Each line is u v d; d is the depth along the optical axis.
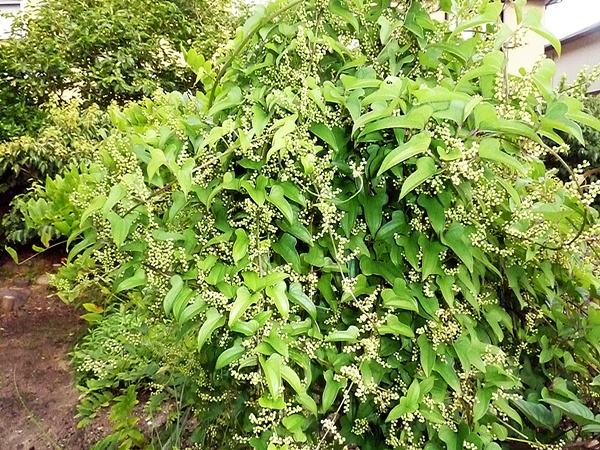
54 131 2.98
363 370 0.65
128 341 1.30
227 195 0.72
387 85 0.57
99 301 1.59
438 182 0.61
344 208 0.69
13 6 4.24
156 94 1.08
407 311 0.71
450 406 0.69
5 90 3.21
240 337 0.63
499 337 0.75
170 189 0.69
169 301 0.64
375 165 0.65
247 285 0.60
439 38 0.76
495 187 0.69
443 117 0.55
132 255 0.76
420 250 0.68
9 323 2.64
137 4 3.42
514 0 0.73
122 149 0.81
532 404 0.78
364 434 0.78
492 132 0.57
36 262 3.34
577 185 0.64
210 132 0.68
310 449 0.66
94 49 3.34
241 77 0.81
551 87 0.64
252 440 0.64
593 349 0.83
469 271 0.67
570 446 0.78
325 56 0.78
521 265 0.80
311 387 0.77
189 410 1.26
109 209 0.62
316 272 0.72
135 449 1.41
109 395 1.47
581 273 0.84
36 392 1.95
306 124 0.64
